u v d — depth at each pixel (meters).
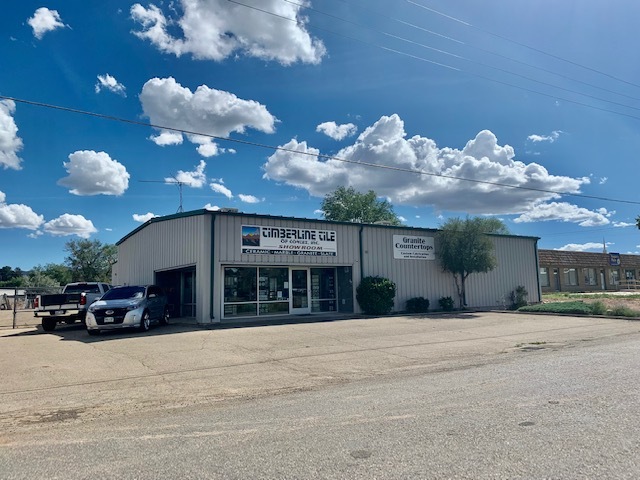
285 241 19.94
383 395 7.00
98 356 11.63
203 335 15.00
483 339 13.78
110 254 65.19
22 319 26.52
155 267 22.86
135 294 17.08
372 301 21.02
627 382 7.09
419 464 4.13
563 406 5.82
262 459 4.45
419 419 5.54
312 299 21.66
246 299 19.50
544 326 16.77
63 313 18.34
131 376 9.40
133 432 5.71
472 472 3.91
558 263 45.78
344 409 6.25
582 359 9.51
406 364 10.11
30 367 10.42
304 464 4.26
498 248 27.27
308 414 6.09
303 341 13.66
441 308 23.89
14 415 6.82
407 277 23.34
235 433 5.39
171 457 4.65
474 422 5.29
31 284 62.56
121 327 15.75
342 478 3.91
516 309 24.59
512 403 6.09
